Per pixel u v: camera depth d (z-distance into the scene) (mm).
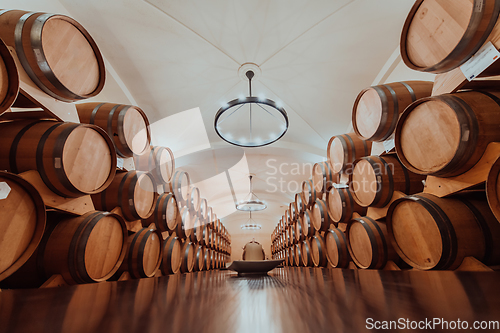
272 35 5652
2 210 1969
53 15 2529
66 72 2727
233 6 5016
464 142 2193
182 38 5613
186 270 6992
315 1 4891
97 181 3127
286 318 607
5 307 800
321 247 6465
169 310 744
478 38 2064
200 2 4922
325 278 1841
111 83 6129
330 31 5430
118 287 1481
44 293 1175
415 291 926
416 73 5031
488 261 2322
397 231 3172
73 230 2754
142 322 598
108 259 3191
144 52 5840
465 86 2463
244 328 530
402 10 4770
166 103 7504
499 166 1803
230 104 5590
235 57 6211
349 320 545
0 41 1873
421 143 2729
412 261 2951
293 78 6875
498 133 2166
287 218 12586
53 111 2688
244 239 23641
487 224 2410
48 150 2482
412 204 2943
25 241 2109
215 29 5488
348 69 6293
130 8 4902
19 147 2480
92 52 3168
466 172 2367
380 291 983
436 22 2434
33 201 2197
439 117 2494
